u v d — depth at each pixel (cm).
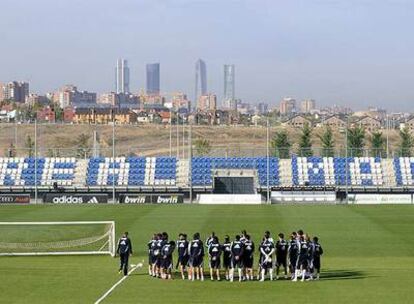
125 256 5019
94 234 7506
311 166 13150
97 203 11356
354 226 8181
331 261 5884
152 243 4934
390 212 9750
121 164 13112
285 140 16600
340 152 14425
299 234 4866
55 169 13088
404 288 4462
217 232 7725
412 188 12344
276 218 8988
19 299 4119
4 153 19962
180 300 4091
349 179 12862
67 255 6256
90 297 4175
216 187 12638
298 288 4475
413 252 6419
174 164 13100
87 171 13025
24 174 12988
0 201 11431
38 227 7862
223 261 4894
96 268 5388
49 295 4238
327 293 4297
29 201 11475
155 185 12456
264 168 13075
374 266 5544
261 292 4341
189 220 8769
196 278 4853
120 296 4206
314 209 10219
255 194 11894
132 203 11356
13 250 6538
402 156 14375
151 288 4475
